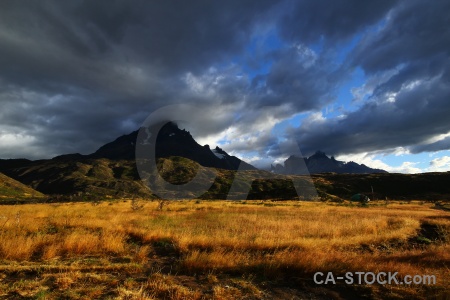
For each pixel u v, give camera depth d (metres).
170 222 15.66
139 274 6.46
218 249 8.17
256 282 6.16
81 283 5.57
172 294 5.18
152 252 8.96
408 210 29.08
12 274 6.04
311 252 7.92
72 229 12.04
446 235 13.87
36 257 7.54
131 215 19.00
